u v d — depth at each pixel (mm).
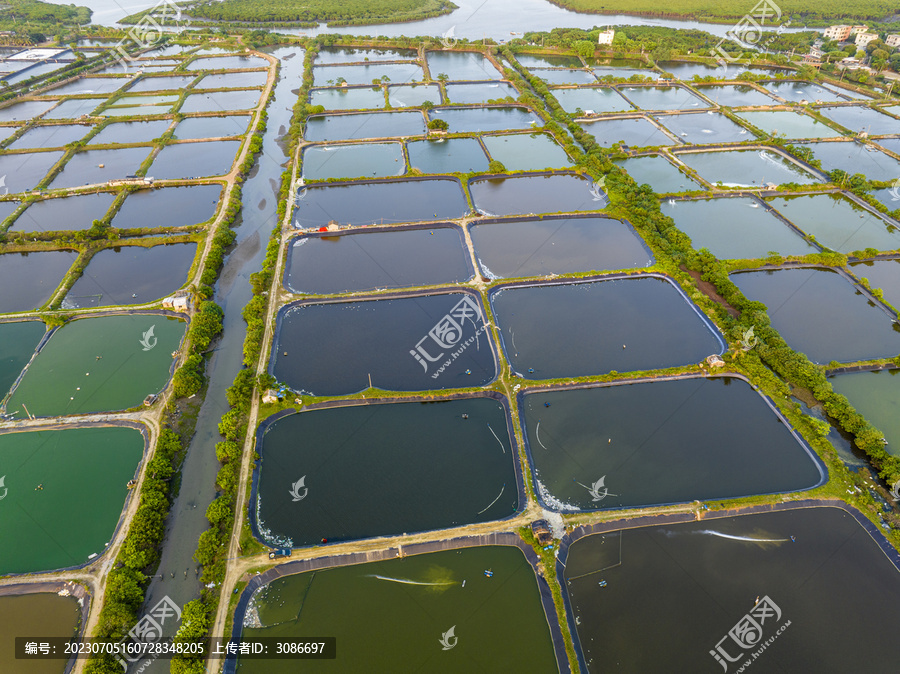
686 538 112438
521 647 96688
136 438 133250
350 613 101000
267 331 162125
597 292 179500
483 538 111375
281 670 93625
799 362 145875
